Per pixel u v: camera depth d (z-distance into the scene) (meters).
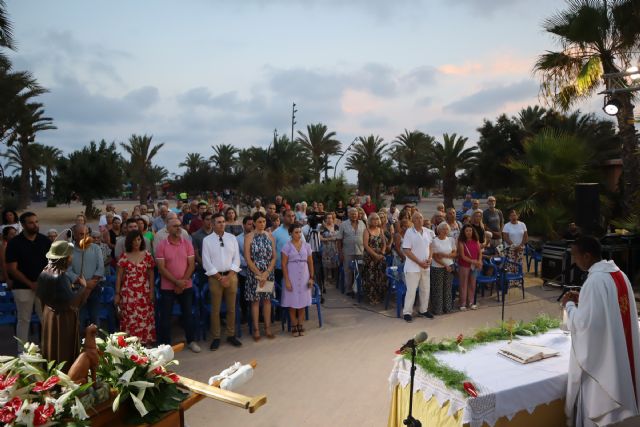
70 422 2.32
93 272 6.03
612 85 9.08
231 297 6.42
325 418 4.39
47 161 49.59
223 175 47.81
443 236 7.89
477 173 26.19
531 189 15.17
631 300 3.35
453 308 8.41
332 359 5.90
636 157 11.71
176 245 6.21
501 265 8.73
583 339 3.26
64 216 34.47
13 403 2.29
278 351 6.22
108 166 31.83
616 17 11.28
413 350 3.12
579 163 14.41
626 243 9.91
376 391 4.96
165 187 53.44
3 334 7.03
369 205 15.00
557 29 12.18
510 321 4.19
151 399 2.68
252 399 2.62
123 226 8.13
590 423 3.31
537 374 3.36
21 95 24.45
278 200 14.38
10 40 11.98
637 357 3.29
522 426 3.26
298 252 6.75
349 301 8.98
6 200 32.78
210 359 5.95
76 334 2.77
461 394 3.03
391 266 9.16
